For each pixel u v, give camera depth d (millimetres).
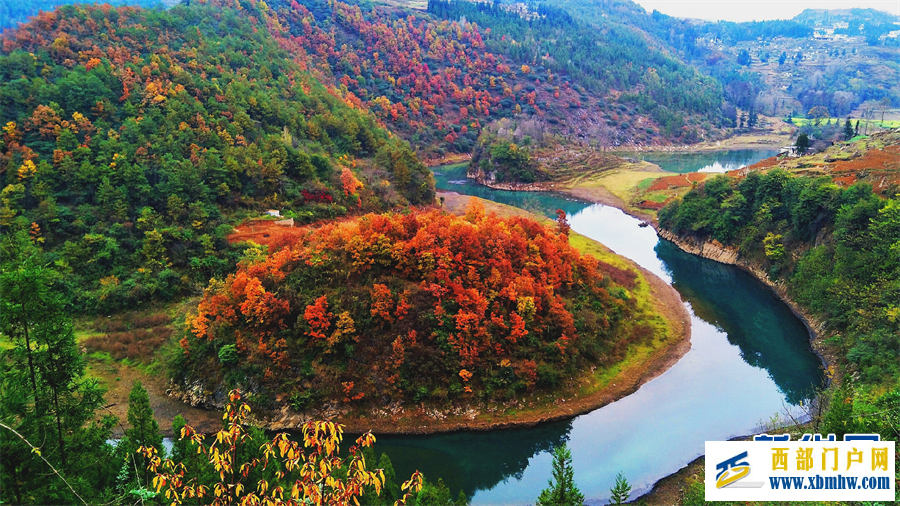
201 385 60625
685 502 43250
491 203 150875
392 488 39219
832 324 76812
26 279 31922
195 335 62656
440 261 64500
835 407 44188
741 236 109438
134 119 100625
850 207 86500
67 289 75562
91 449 35938
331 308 61875
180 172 92688
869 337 66500
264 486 19516
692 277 103750
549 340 66938
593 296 78000
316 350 60531
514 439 57438
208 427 56812
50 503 30047
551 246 76062
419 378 60312
